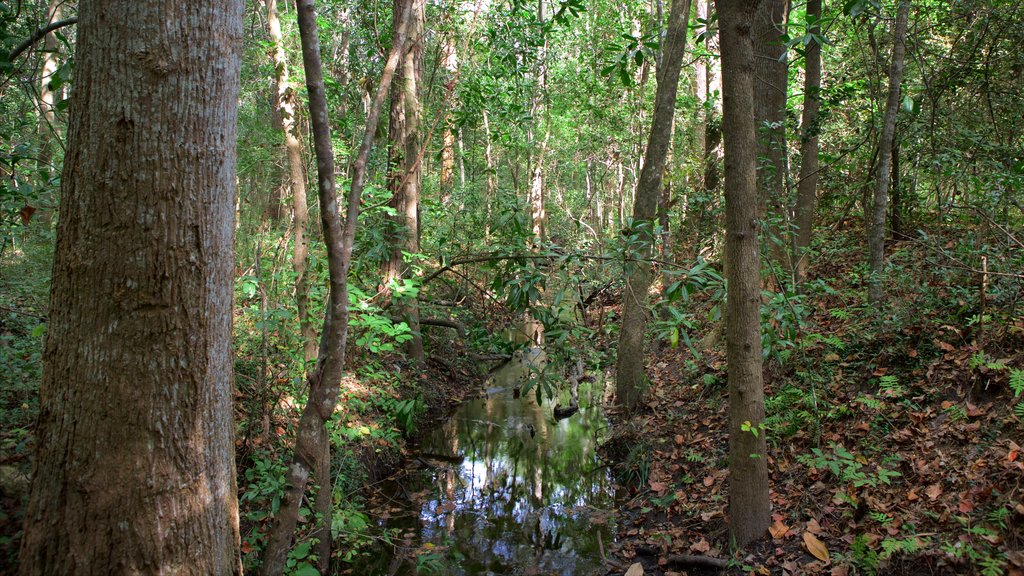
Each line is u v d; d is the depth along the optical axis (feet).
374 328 17.47
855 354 18.90
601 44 46.93
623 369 25.82
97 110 6.96
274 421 16.98
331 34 29.86
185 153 7.23
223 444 7.95
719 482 17.56
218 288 7.73
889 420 15.83
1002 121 25.23
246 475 13.73
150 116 6.99
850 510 14.02
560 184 83.05
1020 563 10.28
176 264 7.22
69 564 6.93
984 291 15.53
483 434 26.96
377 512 19.16
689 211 35.88
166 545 7.22
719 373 23.31
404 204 27.61
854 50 29.96
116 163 6.95
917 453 14.24
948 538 11.63
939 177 25.30
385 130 30.71
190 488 7.43
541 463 23.89
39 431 7.20
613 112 46.68
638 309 25.35
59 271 7.14
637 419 24.09
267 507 14.30
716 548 15.10
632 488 20.51
